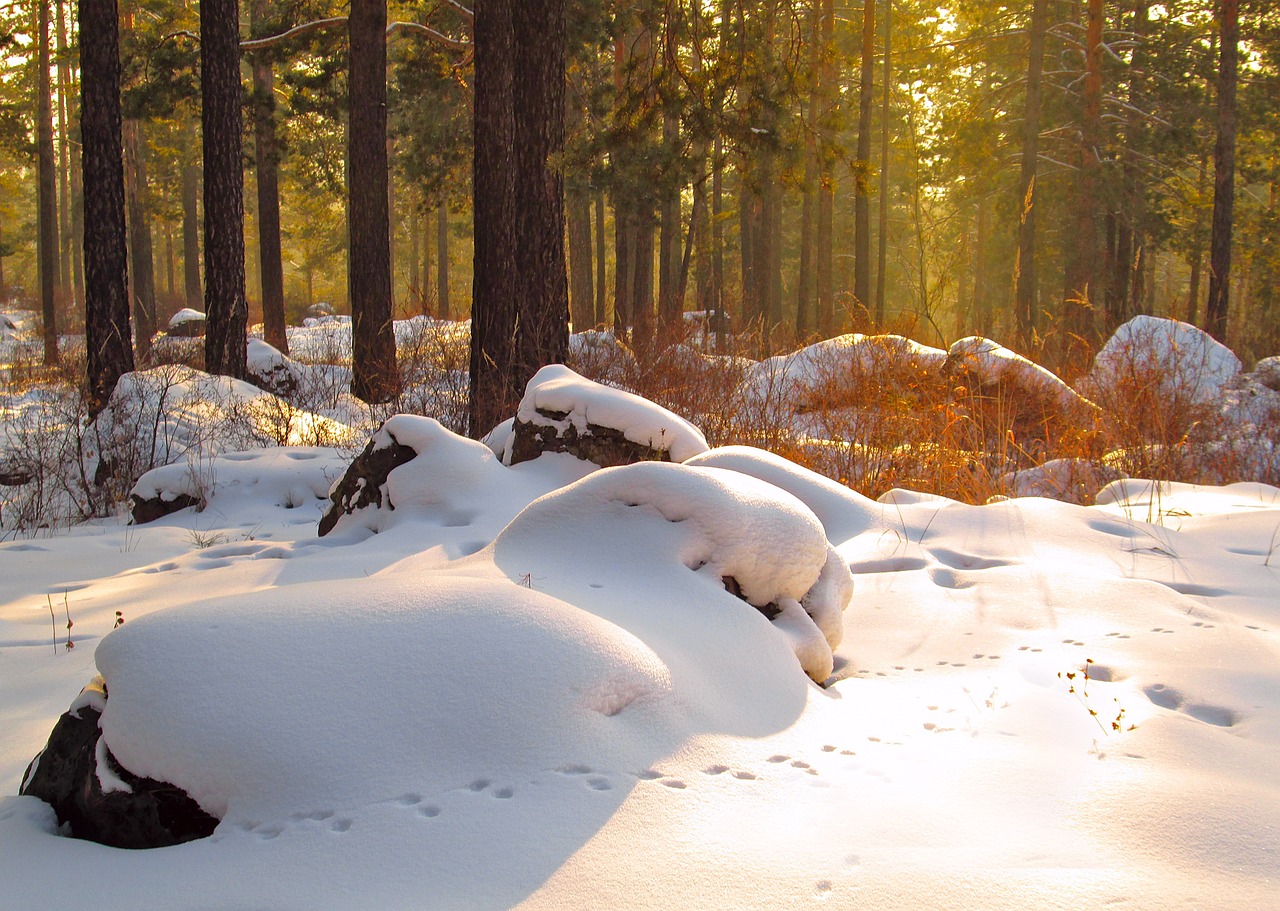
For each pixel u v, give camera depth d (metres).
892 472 6.95
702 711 2.43
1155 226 28.75
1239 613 3.71
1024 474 7.32
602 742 2.19
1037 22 21.94
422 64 20.86
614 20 17.67
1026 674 3.17
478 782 2.05
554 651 2.36
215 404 10.32
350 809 1.99
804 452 7.66
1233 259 30.80
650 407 6.38
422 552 5.07
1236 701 2.82
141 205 25.95
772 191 24.98
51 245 21.58
